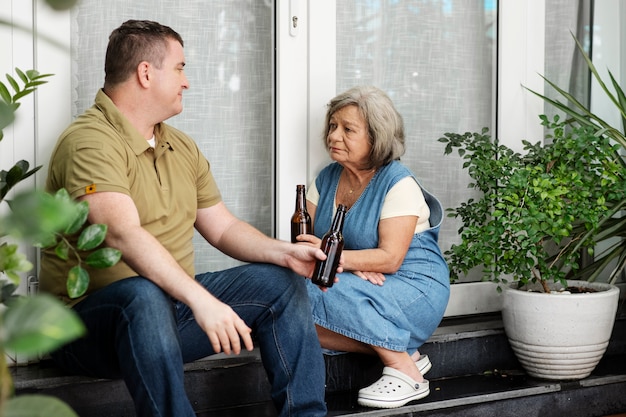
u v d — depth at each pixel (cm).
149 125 229
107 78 226
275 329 220
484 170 291
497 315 333
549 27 348
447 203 333
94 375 219
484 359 301
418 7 323
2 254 121
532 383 285
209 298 193
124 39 222
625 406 297
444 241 332
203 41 290
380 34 317
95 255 132
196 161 244
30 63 256
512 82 334
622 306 350
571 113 311
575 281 313
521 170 280
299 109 297
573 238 316
